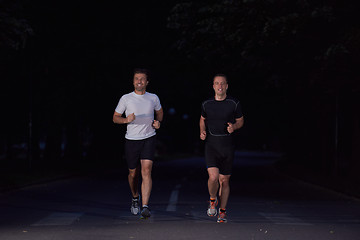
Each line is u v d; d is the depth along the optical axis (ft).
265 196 53.78
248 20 61.16
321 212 38.40
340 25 60.64
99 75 113.29
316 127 115.14
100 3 112.57
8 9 53.72
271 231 27.94
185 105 214.07
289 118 144.97
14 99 116.88
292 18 57.67
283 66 78.74
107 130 142.51
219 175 30.91
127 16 116.67
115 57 112.37
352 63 61.31
